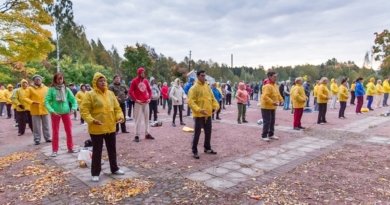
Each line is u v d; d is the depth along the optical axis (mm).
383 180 5320
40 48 12211
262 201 4527
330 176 5590
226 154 7277
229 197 4688
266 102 8688
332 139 8891
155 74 53688
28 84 10625
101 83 5367
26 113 10789
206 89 7027
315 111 17141
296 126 10609
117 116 5688
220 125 12062
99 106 5355
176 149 7809
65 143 8852
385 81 19516
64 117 7484
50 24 12477
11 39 11648
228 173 5840
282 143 8430
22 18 11430
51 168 6324
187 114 15531
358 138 8977
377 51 41656
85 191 5020
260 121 12258
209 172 5914
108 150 5711
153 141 8797
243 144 8352
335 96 18344
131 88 8672
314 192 4840
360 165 6230
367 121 12500
